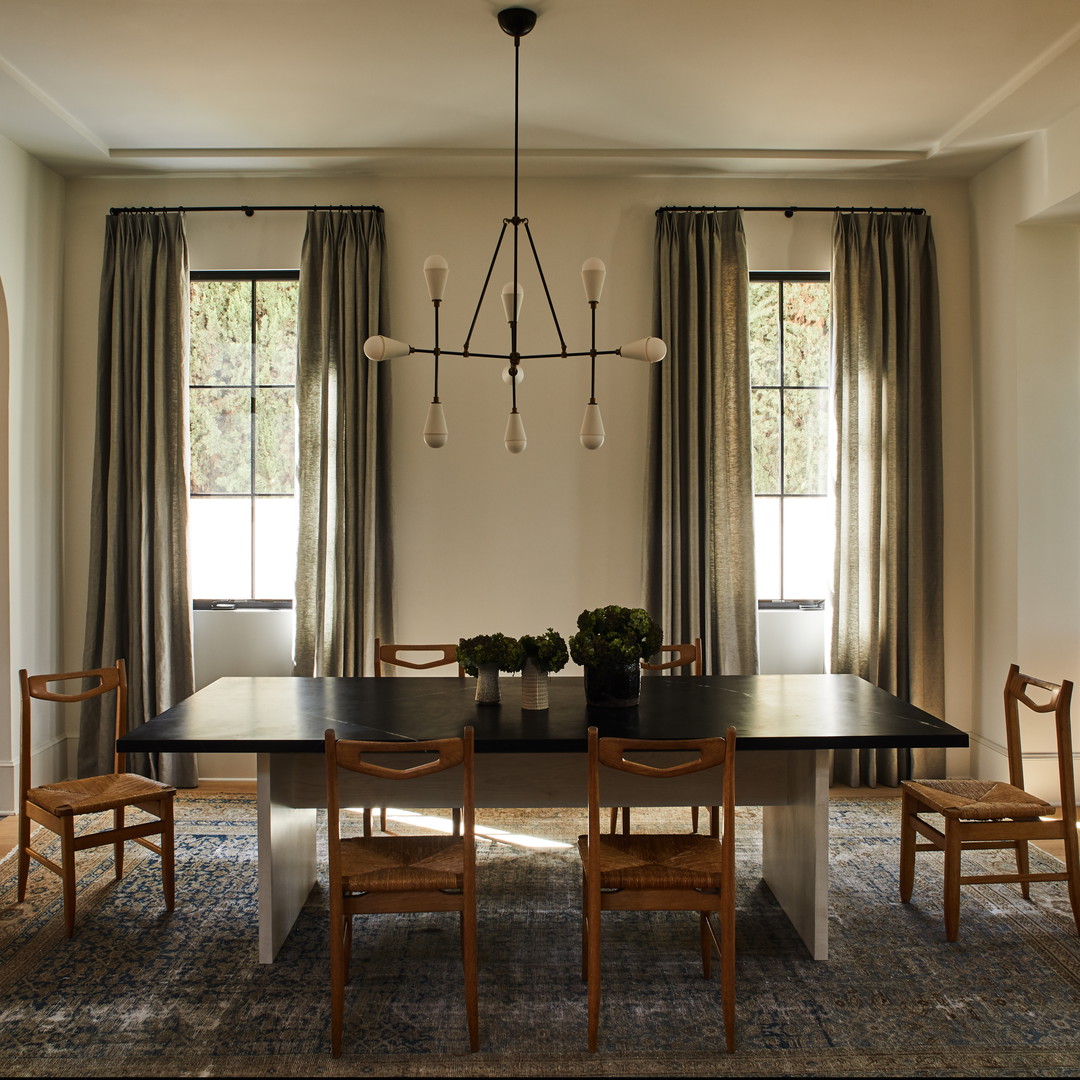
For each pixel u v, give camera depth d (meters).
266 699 3.11
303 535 4.28
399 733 2.65
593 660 2.91
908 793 3.06
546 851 3.54
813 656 4.58
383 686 3.33
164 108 3.72
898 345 4.40
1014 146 4.06
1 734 4.01
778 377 4.57
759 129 3.94
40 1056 2.21
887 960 2.68
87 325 4.42
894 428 4.35
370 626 4.26
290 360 4.50
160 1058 2.21
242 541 4.55
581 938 2.78
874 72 3.42
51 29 3.09
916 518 4.35
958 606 4.50
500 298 4.43
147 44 3.20
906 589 4.38
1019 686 3.11
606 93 3.59
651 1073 2.15
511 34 3.03
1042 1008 2.42
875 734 2.60
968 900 3.10
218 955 2.72
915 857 3.46
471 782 2.23
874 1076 2.13
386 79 3.47
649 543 4.31
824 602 4.53
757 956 2.71
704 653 4.29
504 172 4.34
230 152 4.11
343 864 2.39
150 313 4.31
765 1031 2.32
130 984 2.55
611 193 4.42
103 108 3.72
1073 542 4.15
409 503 4.43
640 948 2.77
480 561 4.45
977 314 4.43
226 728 2.70
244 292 4.50
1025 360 4.12
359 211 4.34
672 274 4.33
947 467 4.49
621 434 4.44
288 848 2.88
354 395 4.28
